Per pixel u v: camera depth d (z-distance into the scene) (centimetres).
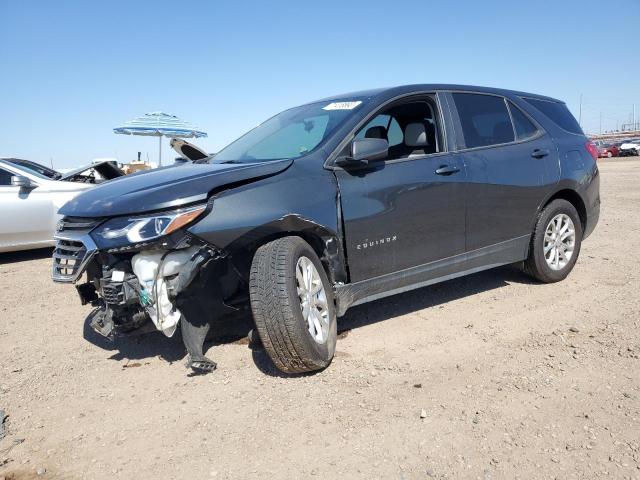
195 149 561
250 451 271
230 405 317
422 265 422
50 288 634
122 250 323
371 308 481
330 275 376
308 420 295
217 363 376
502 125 496
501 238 477
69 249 340
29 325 493
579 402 301
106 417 314
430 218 420
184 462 265
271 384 340
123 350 416
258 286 322
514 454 257
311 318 346
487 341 395
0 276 711
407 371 349
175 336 430
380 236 392
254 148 443
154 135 1617
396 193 399
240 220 329
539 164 502
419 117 464
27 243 816
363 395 319
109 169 611
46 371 384
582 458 251
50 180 840
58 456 277
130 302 332
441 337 405
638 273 563
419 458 257
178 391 340
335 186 373
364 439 275
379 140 372
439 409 300
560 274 529
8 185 812
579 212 560
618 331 401
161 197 323
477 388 322
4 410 328
